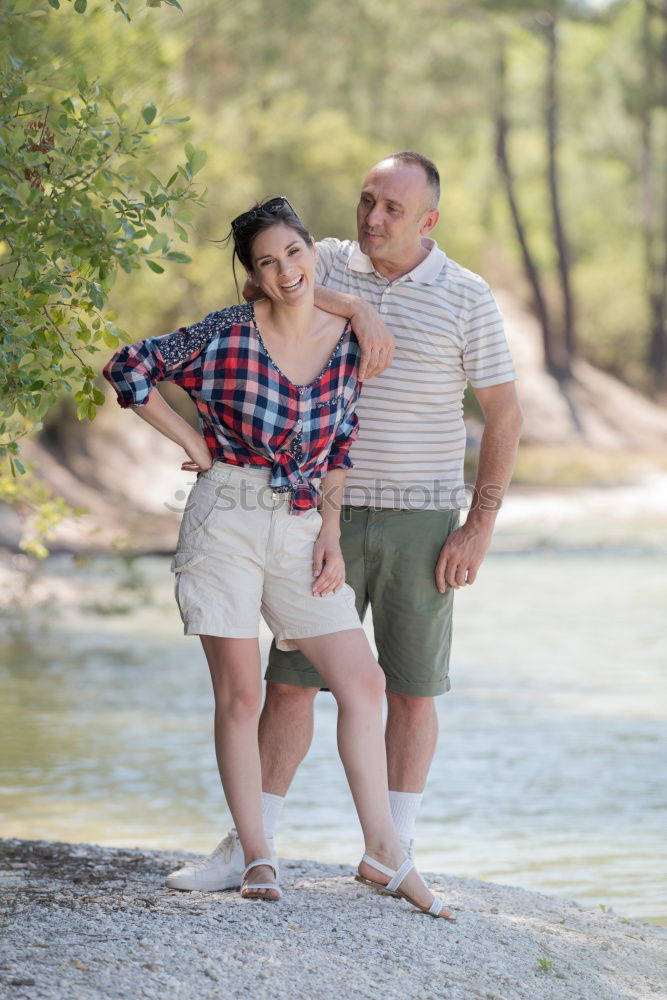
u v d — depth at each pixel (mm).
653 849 13758
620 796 16109
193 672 24688
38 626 29797
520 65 102375
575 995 7852
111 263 8383
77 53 9422
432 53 74438
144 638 28609
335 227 58562
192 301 45031
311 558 8586
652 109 97125
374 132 72438
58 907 8375
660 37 95625
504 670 25281
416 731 9633
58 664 25281
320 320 8602
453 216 72562
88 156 8398
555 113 97625
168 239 8406
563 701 22250
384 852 8656
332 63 63094
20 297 8508
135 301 36750
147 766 17359
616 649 27797
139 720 20344
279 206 8375
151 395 8273
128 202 8516
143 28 11875
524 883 12500
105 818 14641
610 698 22578
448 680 9711
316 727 20062
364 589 9656
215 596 8484
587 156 108062
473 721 20703
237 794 8672
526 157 108688
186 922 8023
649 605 34906
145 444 53781
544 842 14047
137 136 8555
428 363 9406
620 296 104250
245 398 8344
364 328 8586
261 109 57406
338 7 61000
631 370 104625
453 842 14070
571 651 27484
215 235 47281
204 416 8531
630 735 19688
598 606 34688
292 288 8297
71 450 50812
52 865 10047
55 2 8500
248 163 54938
